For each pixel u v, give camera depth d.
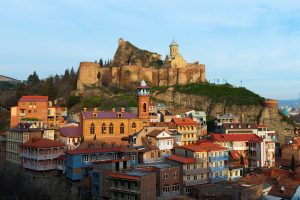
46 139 133.62
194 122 172.75
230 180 125.12
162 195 107.56
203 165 119.88
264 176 129.25
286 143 184.25
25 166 131.50
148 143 136.50
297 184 113.75
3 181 105.69
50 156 127.81
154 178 102.81
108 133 146.12
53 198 109.19
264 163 152.75
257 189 111.50
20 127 150.12
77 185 112.25
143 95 153.50
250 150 156.62
